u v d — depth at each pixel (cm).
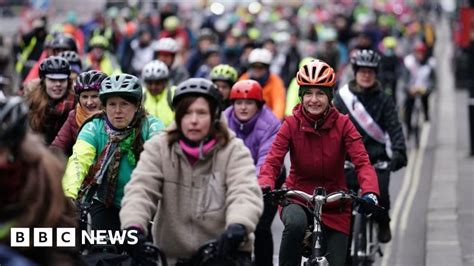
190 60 4147
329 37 4666
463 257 2214
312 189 1593
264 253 1814
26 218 855
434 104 5559
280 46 5922
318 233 1491
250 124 1836
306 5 12475
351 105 1961
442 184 3144
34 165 861
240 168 1146
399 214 2741
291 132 1568
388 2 13112
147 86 2267
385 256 2267
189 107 1141
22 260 825
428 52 4109
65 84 1859
